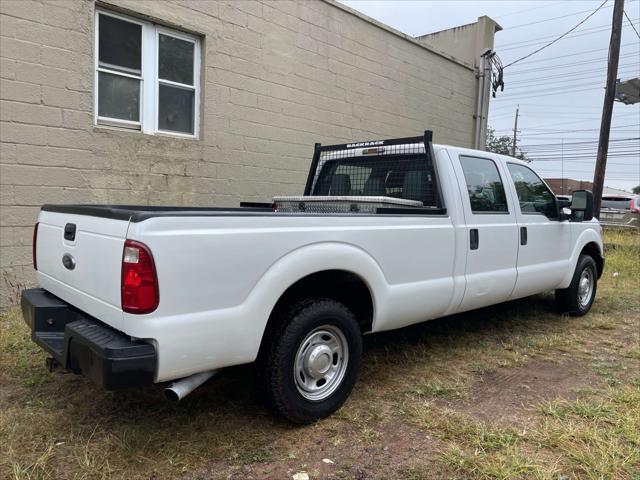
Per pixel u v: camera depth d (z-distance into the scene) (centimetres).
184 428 315
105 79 604
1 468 269
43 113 550
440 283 404
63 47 558
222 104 707
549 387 391
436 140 1127
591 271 628
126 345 247
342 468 278
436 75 1105
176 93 672
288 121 797
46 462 273
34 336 317
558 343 502
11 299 542
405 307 377
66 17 557
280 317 309
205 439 302
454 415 337
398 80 1005
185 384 270
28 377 380
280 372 303
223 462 281
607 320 596
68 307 322
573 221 576
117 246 255
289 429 318
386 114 984
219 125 705
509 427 321
